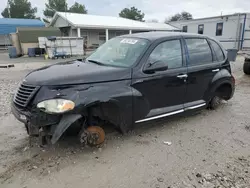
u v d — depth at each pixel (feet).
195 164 9.84
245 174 9.12
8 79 30.66
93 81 10.07
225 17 80.64
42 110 9.07
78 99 9.45
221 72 15.71
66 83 9.50
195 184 8.50
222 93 16.80
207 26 87.86
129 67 11.32
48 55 62.90
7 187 8.34
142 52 11.83
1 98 19.81
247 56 32.35
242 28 77.61
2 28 93.40
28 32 72.69
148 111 12.04
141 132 12.95
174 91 13.01
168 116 12.98
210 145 11.56
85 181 8.70
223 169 9.46
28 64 50.08
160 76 12.12
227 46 82.38
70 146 11.16
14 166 9.57
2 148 11.05
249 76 31.99
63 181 8.68
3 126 13.67
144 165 9.75
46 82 9.40
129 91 10.95
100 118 10.94
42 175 9.02
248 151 11.00
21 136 12.37
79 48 67.21
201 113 16.15
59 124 9.25
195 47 14.24
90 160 10.06
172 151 10.92
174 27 100.63
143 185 8.47
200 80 14.32
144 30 91.81
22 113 9.59
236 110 16.89
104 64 12.12
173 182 8.63
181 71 13.12
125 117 11.09
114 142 11.70
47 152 10.66
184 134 12.80
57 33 77.36
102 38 91.71
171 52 12.90
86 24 77.66
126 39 13.62
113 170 9.38
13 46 72.49
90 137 10.68
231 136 12.60
